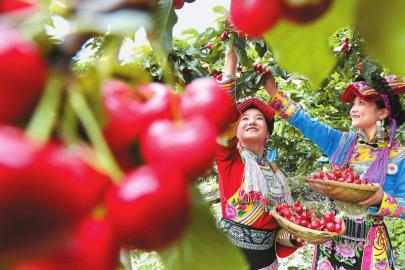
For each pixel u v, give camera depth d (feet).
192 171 1.06
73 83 0.93
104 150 0.91
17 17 0.91
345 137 9.99
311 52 1.71
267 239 9.23
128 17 0.96
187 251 1.53
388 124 9.25
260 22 1.40
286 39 1.68
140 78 1.25
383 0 1.47
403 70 1.53
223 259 1.52
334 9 1.53
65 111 0.90
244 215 9.03
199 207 1.57
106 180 0.92
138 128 1.11
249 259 9.04
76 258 0.85
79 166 0.81
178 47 9.16
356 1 1.50
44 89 0.87
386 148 9.07
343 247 9.06
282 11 1.44
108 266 0.91
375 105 9.23
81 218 0.82
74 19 0.93
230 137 8.56
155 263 13.41
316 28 1.57
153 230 0.94
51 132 0.86
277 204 9.39
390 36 1.52
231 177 9.15
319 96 18.07
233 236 9.04
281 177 9.81
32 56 0.85
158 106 1.17
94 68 1.05
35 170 0.73
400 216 8.46
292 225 8.75
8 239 0.74
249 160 9.04
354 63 9.14
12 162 0.72
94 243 0.89
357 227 8.91
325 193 8.85
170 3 1.49
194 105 1.24
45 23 0.91
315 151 19.36
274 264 9.55
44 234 0.76
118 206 0.92
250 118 9.39
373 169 9.05
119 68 1.20
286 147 19.77
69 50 0.94
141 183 0.95
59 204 0.76
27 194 0.72
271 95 10.66
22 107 0.84
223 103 1.23
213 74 9.50
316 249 9.72
